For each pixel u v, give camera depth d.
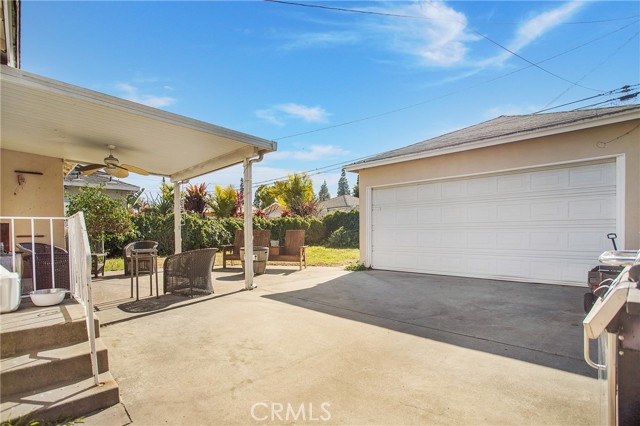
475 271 6.74
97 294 5.41
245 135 5.24
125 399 2.27
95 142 5.33
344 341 3.31
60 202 6.29
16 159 5.73
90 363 2.38
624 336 0.99
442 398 2.25
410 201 7.71
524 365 2.74
